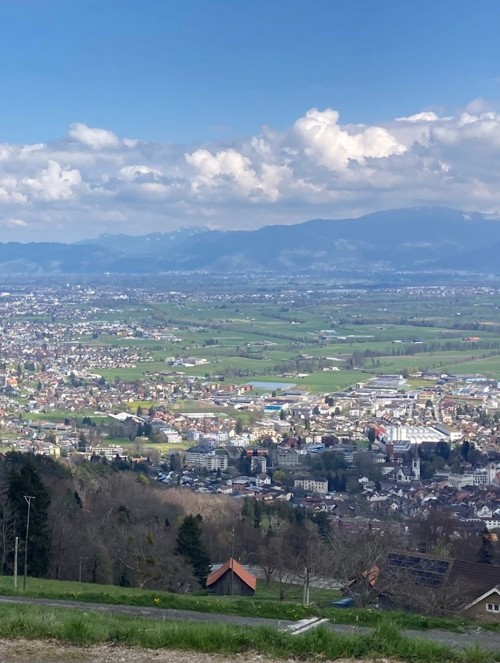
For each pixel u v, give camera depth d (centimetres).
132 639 2388
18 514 6575
